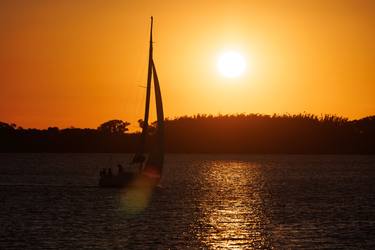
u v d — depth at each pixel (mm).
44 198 145250
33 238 95438
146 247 91125
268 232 103062
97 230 102312
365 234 101188
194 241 95438
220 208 133125
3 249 88500
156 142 154625
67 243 92375
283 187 194250
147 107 154625
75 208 127500
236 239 97375
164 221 112875
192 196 157375
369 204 142000
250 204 142125
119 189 158875
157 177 154750
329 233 102125
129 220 113125
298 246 92688
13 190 166625
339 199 154500
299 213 125812
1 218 114125
